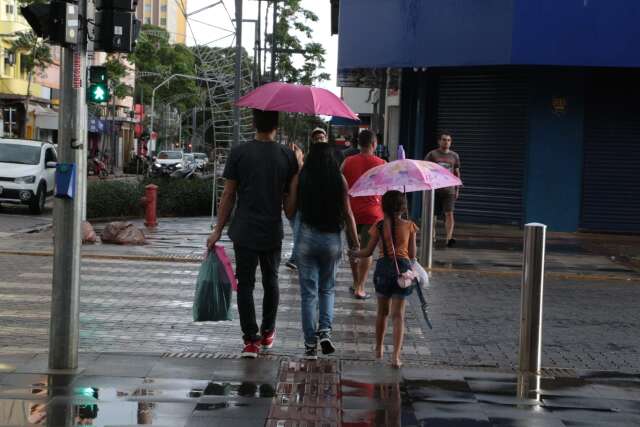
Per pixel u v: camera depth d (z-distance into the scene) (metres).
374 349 10.20
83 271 15.51
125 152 102.19
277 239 8.94
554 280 16.17
